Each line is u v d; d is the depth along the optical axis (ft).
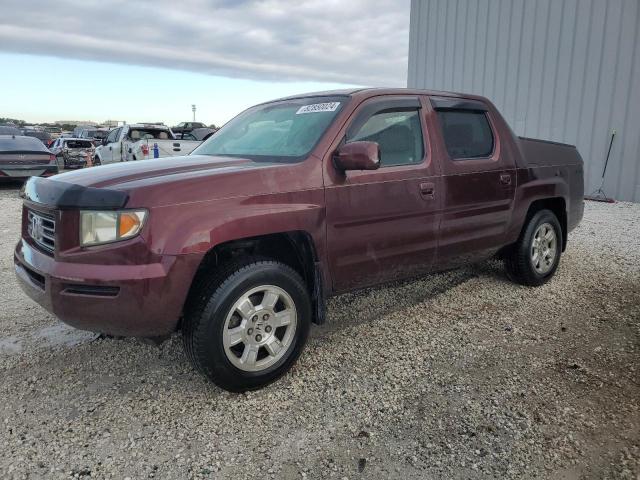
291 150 11.86
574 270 19.45
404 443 8.98
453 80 47.29
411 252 13.08
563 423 9.55
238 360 10.27
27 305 15.67
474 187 14.33
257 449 8.82
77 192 9.53
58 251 9.62
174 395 10.52
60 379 11.18
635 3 35.24
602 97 37.63
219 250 10.69
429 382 11.02
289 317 10.93
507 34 42.60
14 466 8.36
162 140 49.47
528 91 41.75
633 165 36.60
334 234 11.47
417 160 13.26
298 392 10.62
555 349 12.64
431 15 48.70
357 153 10.75
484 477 8.16
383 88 13.32
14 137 48.39
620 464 8.46
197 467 8.38
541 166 16.75
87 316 9.50
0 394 10.56
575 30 38.50
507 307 15.43
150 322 9.55
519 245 16.58
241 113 15.83
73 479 8.09
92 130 110.93
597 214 31.96
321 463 8.48
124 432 9.29
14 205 35.91
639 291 17.04
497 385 10.90
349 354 12.32
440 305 15.58
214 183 9.98
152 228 9.27
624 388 10.80
